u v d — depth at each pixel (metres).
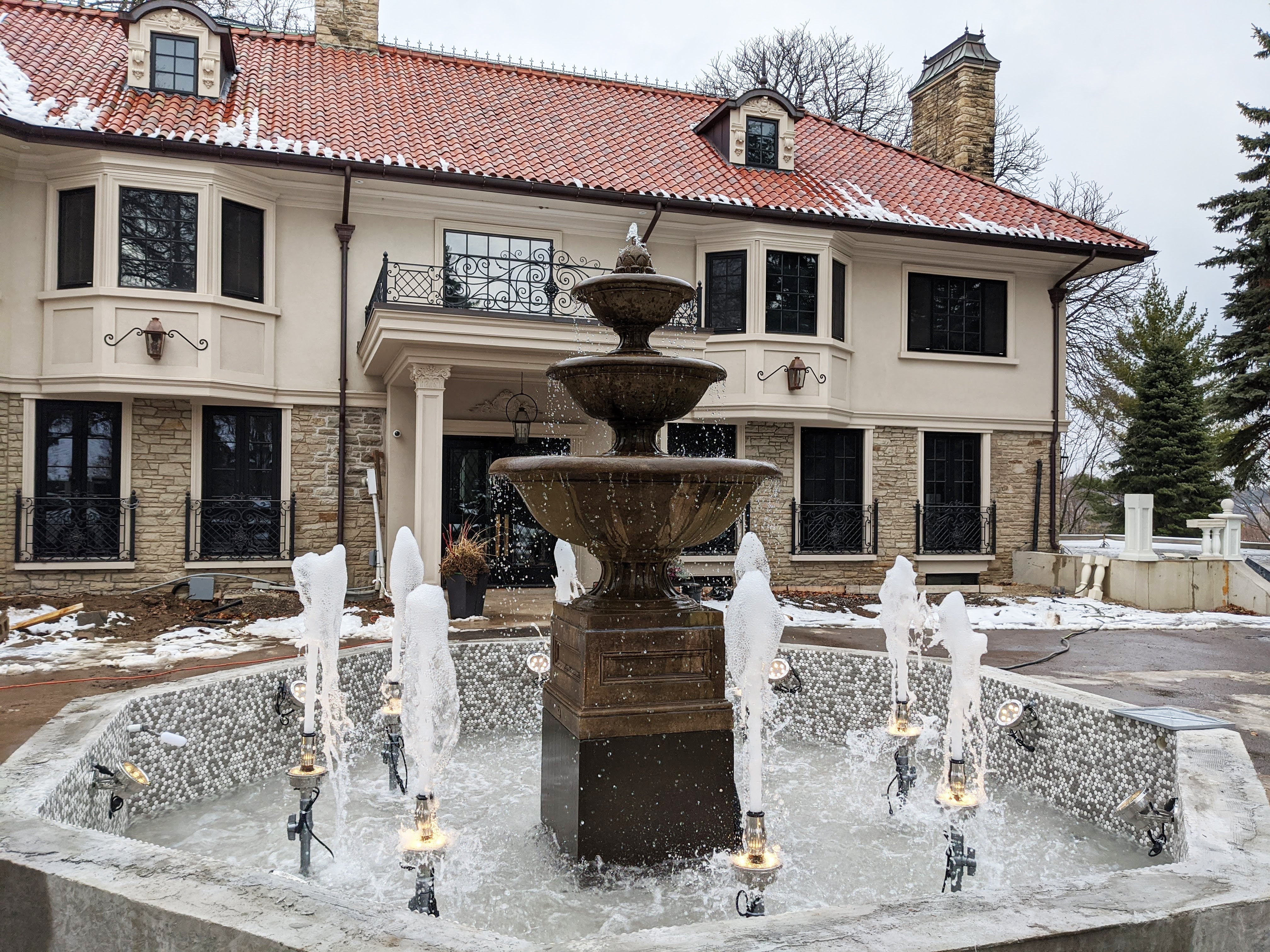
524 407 13.15
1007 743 5.16
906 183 15.71
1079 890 2.14
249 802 4.63
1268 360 17.61
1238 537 13.43
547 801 3.98
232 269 11.39
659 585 3.96
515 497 13.38
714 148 15.04
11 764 3.28
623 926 3.09
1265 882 2.21
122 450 11.27
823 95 26.62
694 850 3.72
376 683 5.88
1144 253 14.80
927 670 5.83
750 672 3.18
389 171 11.39
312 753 3.82
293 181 11.70
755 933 1.87
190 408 11.56
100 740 3.72
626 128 14.95
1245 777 3.29
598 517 3.60
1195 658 8.29
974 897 2.09
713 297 13.61
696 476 3.43
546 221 12.95
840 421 13.93
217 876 2.15
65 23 13.72
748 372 13.27
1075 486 28.08
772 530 13.97
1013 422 15.33
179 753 4.56
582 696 3.63
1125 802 3.58
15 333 10.85
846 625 10.22
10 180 10.84
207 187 10.98
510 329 10.45
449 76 15.25
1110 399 25.30
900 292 14.73
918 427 14.80
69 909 2.12
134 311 10.73
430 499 10.38
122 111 11.16
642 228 13.30
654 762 3.67
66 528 11.09
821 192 14.28
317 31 15.21
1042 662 7.98
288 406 11.94
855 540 14.41
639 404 3.92
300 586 4.13
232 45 12.61
